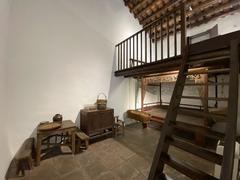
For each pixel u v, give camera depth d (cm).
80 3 388
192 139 359
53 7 334
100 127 362
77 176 217
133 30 561
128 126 502
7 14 245
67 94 362
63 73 354
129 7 545
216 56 201
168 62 271
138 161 262
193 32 546
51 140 329
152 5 502
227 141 115
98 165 248
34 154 285
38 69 312
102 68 445
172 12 255
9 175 217
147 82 518
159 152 158
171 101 186
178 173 221
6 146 235
